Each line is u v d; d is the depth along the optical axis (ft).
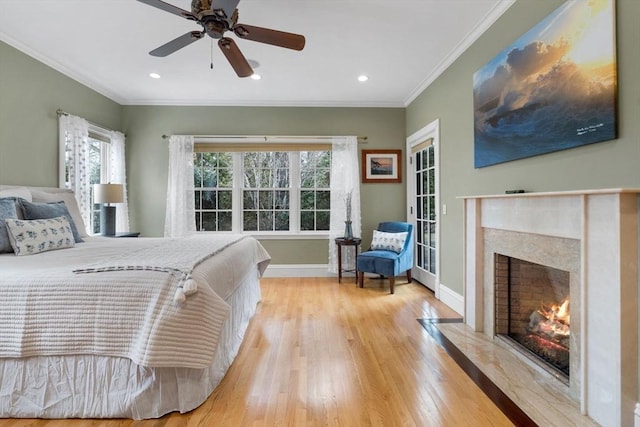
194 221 15.24
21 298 5.22
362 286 13.73
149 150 15.42
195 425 5.22
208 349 5.42
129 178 15.42
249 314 9.74
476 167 9.28
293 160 16.03
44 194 9.91
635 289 4.70
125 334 5.20
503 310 8.34
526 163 7.31
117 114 15.05
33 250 7.55
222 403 5.80
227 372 6.88
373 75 12.46
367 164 15.83
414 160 15.16
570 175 6.07
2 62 9.43
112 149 14.48
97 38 9.64
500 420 5.30
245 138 15.48
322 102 15.52
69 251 7.73
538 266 7.58
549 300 7.32
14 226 7.51
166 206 15.37
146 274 5.44
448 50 10.48
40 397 5.34
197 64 11.42
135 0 7.80
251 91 14.12
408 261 13.98
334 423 5.28
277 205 16.14
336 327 9.40
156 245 8.68
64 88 11.73
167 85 13.38
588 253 5.24
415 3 8.00
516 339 8.04
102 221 12.67
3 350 5.15
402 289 13.55
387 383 6.43
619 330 4.72
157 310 5.13
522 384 6.35
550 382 6.40
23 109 10.09
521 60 7.30
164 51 7.53
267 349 7.98
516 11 7.63
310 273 15.79
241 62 8.14
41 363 5.33
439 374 6.75
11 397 5.33
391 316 10.29
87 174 12.50
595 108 5.46
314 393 6.11
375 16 8.53
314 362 7.31
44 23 8.82
